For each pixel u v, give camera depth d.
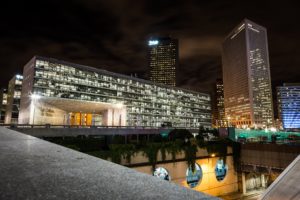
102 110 132.00
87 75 110.69
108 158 32.44
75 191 1.87
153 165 36.69
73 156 3.67
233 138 57.69
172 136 53.81
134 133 60.84
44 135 42.25
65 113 124.69
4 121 135.38
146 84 143.25
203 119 180.88
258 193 47.19
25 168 2.76
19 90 116.56
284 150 42.00
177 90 164.62
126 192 1.84
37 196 1.72
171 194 1.80
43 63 94.38
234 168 48.53
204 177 43.41
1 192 1.82
